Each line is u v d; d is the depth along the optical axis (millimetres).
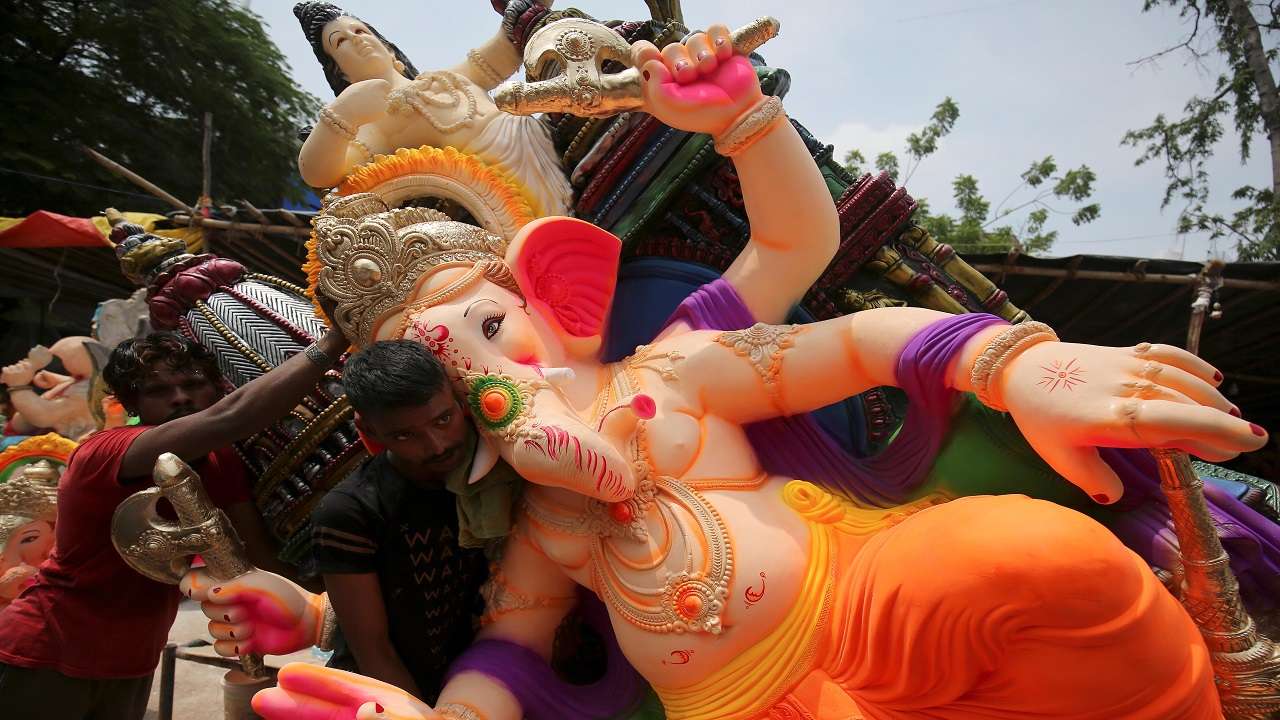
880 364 1465
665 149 1970
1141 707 1169
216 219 5371
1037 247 13148
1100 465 1248
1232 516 1555
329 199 1956
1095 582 1138
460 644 1754
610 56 1568
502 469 1504
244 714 2662
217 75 12312
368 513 1565
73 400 5387
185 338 1981
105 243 7266
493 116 2066
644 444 1479
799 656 1395
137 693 2137
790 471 1636
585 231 1632
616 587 1486
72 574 1912
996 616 1183
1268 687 1296
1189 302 5180
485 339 1455
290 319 2217
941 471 1578
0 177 9820
